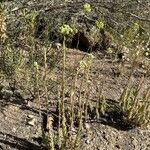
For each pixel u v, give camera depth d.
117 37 6.40
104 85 5.40
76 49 6.22
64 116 4.14
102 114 4.73
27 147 4.08
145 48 6.32
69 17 6.32
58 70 5.36
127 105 4.73
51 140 3.93
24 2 6.20
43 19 6.18
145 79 5.76
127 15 6.46
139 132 4.61
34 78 4.88
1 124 4.29
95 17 6.39
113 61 6.11
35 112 4.56
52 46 5.91
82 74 5.43
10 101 4.65
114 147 4.32
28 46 5.44
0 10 5.53
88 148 4.21
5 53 4.99
